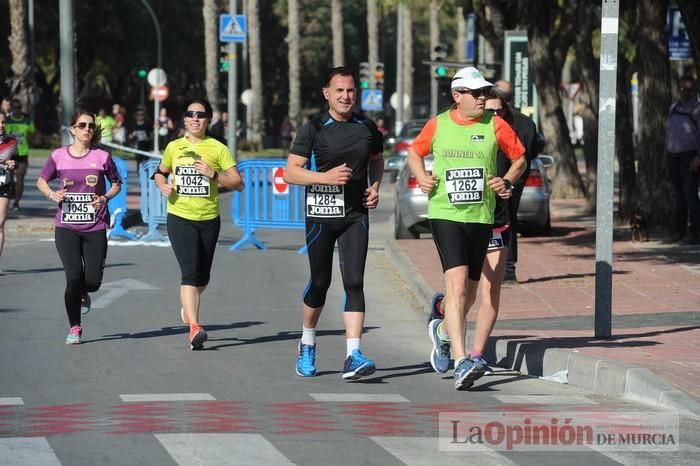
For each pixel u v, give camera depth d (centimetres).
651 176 4822
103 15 15500
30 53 12862
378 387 2147
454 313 2111
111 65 16338
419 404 2003
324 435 1755
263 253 4509
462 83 2092
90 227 2572
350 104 2144
